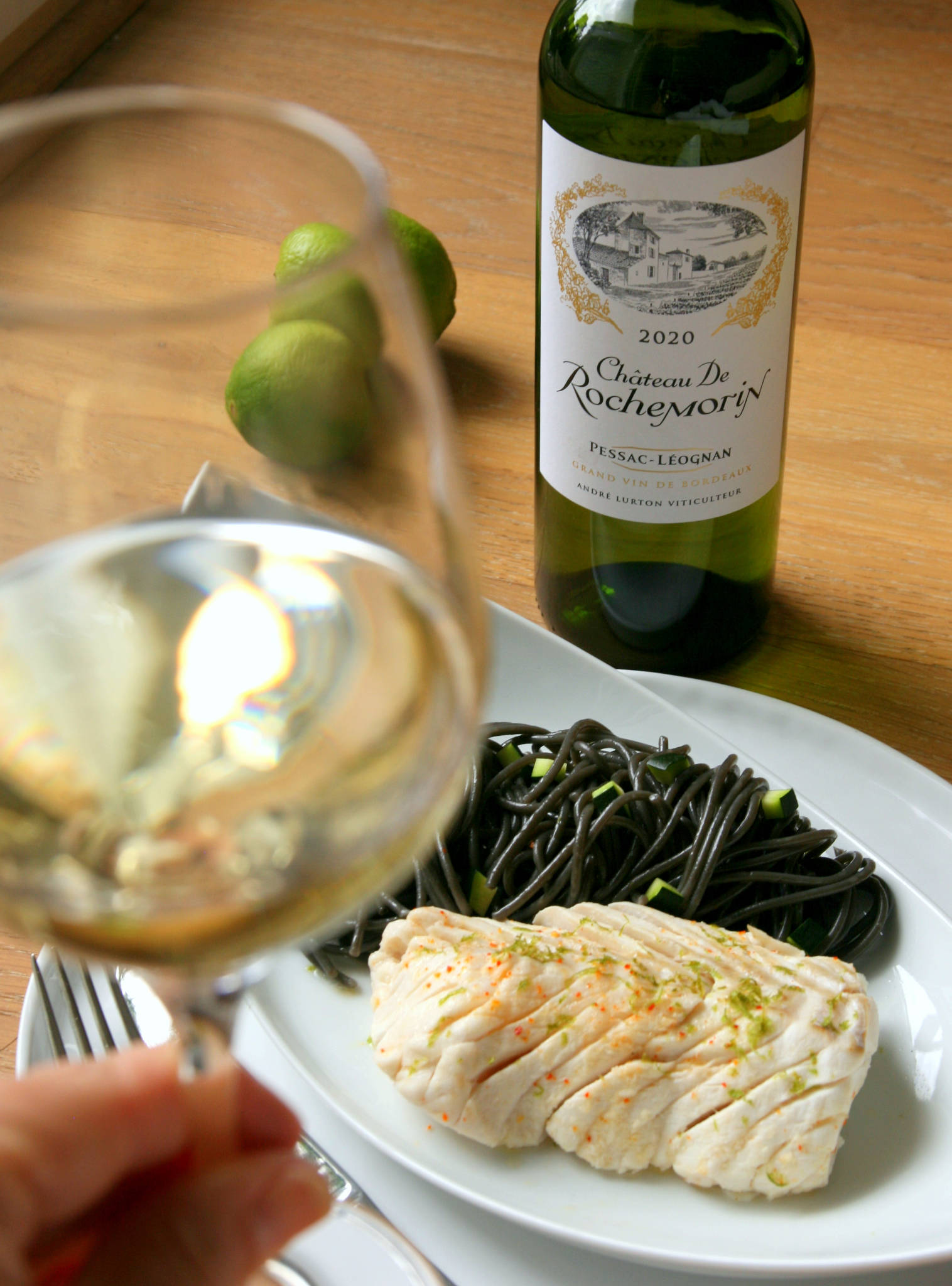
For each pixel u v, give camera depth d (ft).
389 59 2.89
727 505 1.87
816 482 2.20
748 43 1.71
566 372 1.82
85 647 1.20
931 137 2.68
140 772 1.19
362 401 1.12
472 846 1.77
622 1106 1.50
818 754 1.86
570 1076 1.52
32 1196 1.22
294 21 3.00
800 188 1.75
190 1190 1.25
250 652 1.20
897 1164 1.52
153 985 1.23
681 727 1.86
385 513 1.14
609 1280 1.45
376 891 1.19
